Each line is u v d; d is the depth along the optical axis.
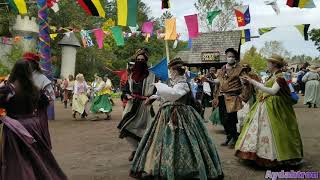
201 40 29.28
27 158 3.94
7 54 22.30
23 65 4.15
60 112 16.03
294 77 25.28
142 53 6.05
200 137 4.89
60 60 34.28
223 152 6.86
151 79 5.95
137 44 36.31
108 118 13.07
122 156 6.70
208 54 28.39
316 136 8.36
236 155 5.85
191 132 4.86
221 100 7.34
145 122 5.91
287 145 5.57
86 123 11.78
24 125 4.07
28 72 4.16
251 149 5.62
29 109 4.18
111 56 37.66
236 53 7.29
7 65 22.06
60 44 33.00
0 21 23.22
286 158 5.50
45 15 12.30
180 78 5.04
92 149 7.39
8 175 3.83
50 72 12.45
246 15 8.69
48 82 5.22
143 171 4.95
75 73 36.56
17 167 3.84
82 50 36.22
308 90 15.96
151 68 6.03
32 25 23.25
